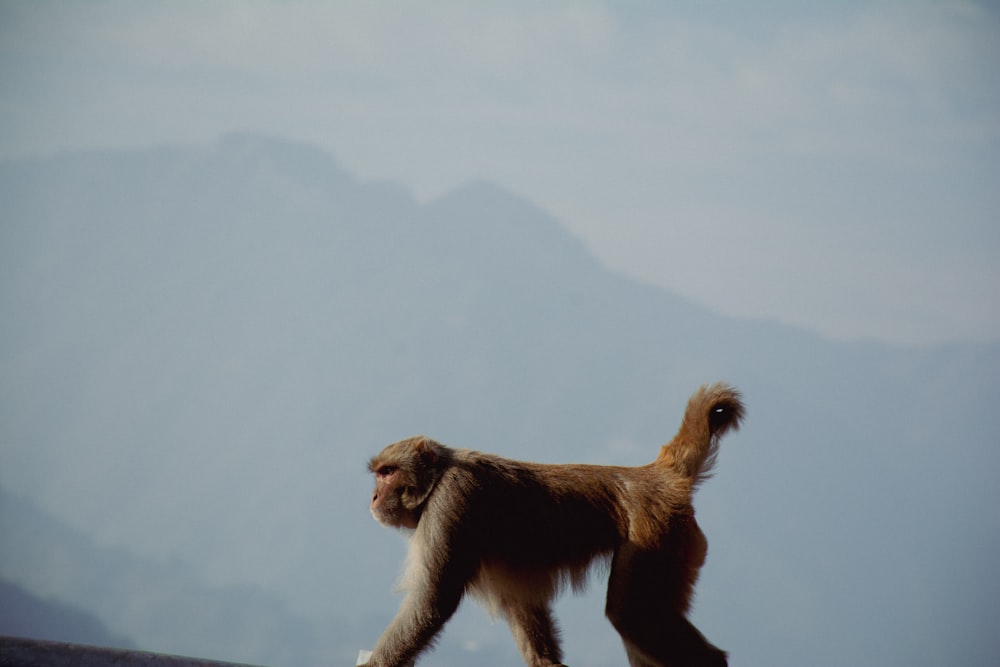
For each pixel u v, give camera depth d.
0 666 10.61
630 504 14.05
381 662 13.09
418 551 13.52
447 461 13.99
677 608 13.84
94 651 10.91
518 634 14.34
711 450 14.56
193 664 11.12
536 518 13.93
